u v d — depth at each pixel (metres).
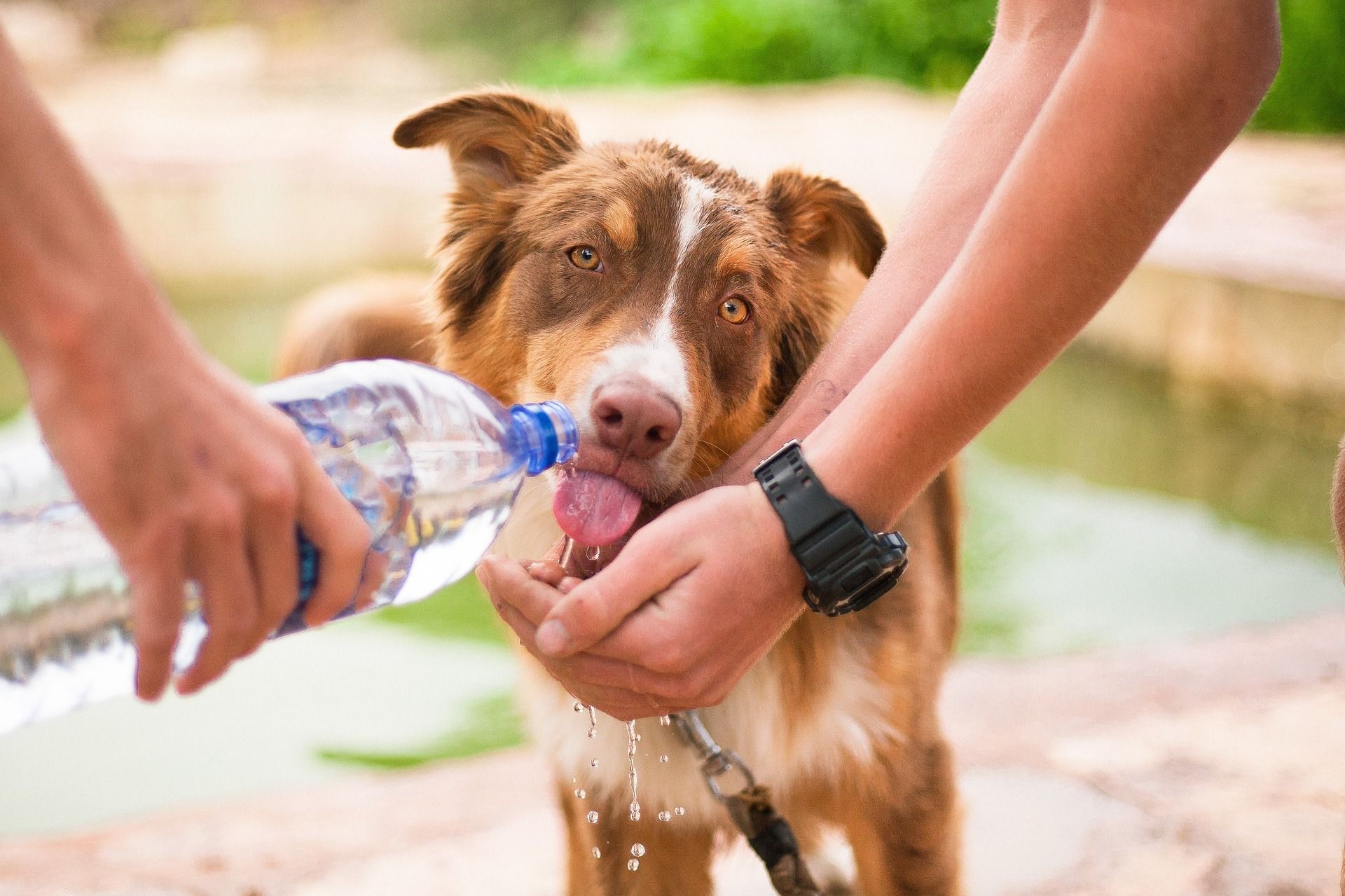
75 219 1.05
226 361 8.65
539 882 2.99
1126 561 5.91
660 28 20.58
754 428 2.72
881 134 13.15
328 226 12.36
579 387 2.27
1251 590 5.57
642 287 2.53
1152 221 1.62
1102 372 8.26
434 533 1.69
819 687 2.56
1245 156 12.37
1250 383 7.21
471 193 2.91
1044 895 2.79
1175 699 3.78
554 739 2.67
